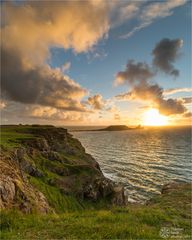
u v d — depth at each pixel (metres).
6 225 13.54
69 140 137.75
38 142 81.44
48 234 12.56
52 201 50.06
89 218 16.17
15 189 29.91
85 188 65.38
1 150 47.28
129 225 14.80
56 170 67.62
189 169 122.31
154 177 108.00
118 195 69.81
